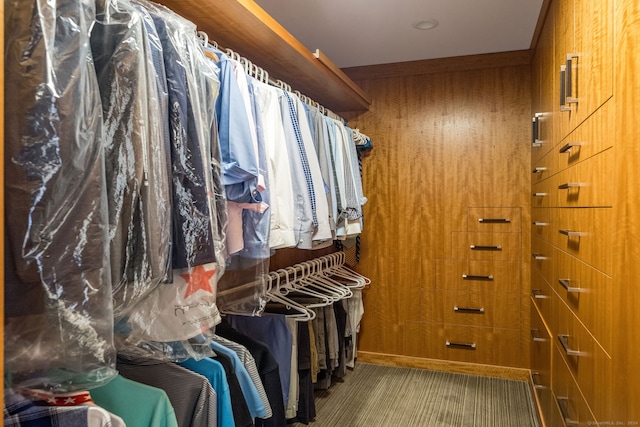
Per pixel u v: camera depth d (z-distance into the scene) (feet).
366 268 10.87
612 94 3.36
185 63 3.47
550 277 6.44
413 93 10.41
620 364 3.14
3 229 2.01
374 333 10.84
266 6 7.22
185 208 3.30
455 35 8.56
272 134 5.37
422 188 10.39
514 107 9.66
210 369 4.05
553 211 6.15
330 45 9.06
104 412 2.72
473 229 10.02
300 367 6.97
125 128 2.87
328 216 6.61
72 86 2.44
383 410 8.21
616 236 3.24
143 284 2.93
